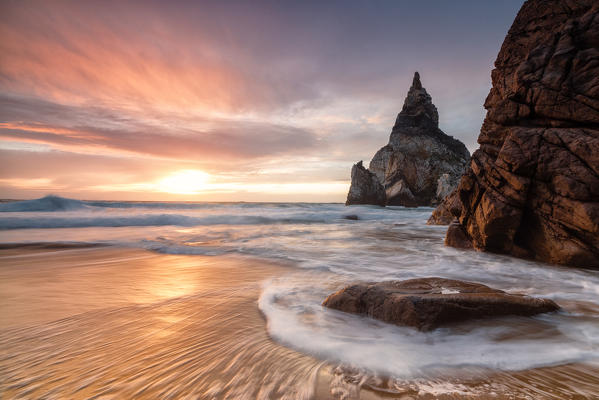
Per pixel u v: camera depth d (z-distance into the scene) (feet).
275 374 7.86
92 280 17.83
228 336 10.19
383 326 11.04
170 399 6.74
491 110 30.55
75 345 9.45
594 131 23.00
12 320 11.49
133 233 42.83
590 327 11.31
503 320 11.34
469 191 31.53
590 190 21.76
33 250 28.66
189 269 21.17
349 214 88.17
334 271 20.89
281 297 14.66
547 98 25.93
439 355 9.01
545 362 8.73
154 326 11.03
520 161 24.86
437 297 11.34
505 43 32.55
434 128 198.39
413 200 180.04
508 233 26.94
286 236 43.11
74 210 67.26
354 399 6.83
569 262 23.15
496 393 7.19
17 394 6.89
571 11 27.89
